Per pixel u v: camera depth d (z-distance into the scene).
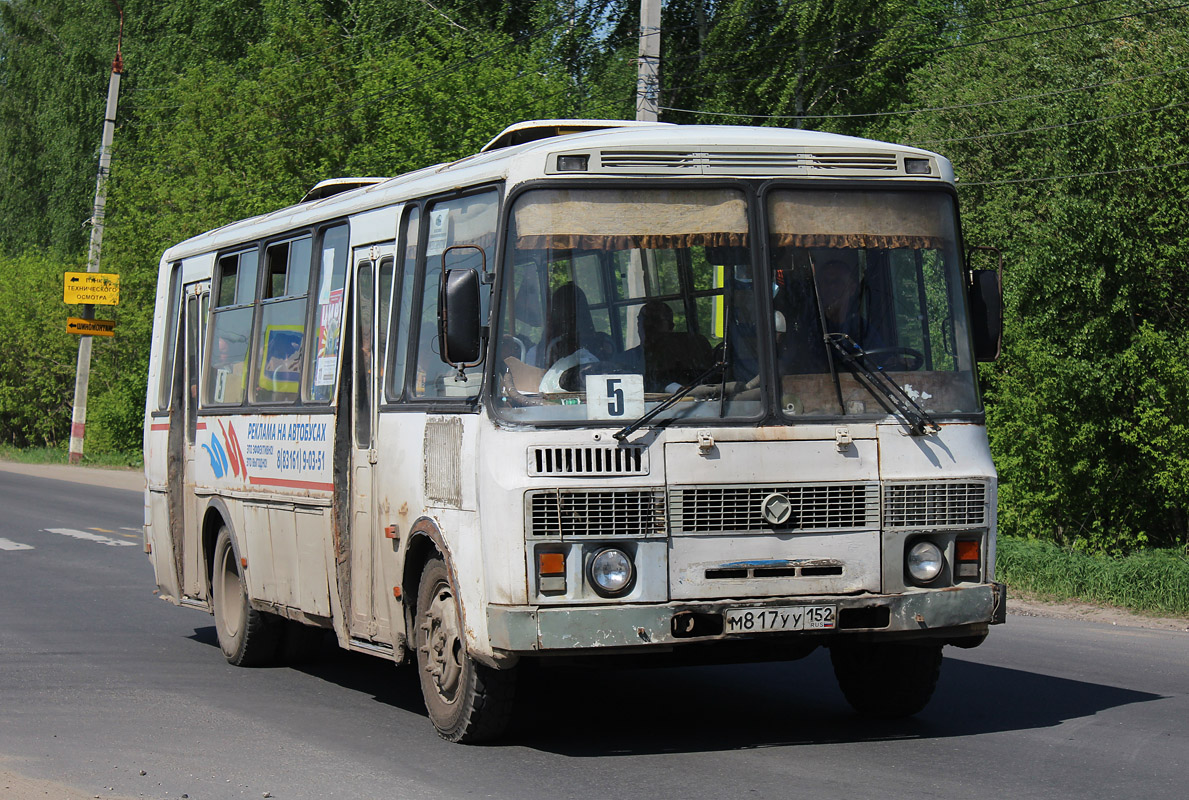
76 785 6.95
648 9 18.73
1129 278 17.70
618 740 7.85
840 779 6.78
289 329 10.10
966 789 6.54
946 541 7.37
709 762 7.22
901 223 7.55
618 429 6.98
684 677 10.12
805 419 7.21
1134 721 8.20
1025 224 20.61
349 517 8.99
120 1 53.59
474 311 7.01
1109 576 14.15
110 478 37.84
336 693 9.77
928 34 35.44
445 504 7.55
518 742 7.83
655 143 7.30
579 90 36.88
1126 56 19.88
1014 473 17.77
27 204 60.50
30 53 57.69
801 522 7.13
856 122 35.44
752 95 36.28
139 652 11.58
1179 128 17.98
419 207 8.30
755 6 36.69
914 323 7.50
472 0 40.56
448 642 7.71
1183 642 11.54
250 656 10.87
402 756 7.52
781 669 10.42
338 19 40.75
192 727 8.46
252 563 10.58
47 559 18.78
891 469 7.27
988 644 11.39
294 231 10.15
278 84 34.75
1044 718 8.31
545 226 7.20
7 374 50.88
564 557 6.89
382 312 8.70
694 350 7.18
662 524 6.96
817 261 7.39
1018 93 23.19
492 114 31.95
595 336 7.10
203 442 11.67
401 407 8.22
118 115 52.03
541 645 6.77
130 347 44.47
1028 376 17.55
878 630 7.17
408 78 32.53
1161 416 16.28
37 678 10.17
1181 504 16.52
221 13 46.38
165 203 39.09
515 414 7.00
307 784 6.93
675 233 7.26
